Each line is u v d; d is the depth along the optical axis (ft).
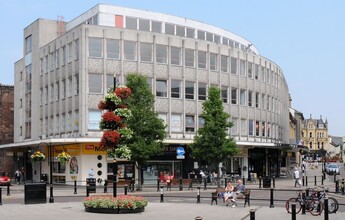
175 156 163.53
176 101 167.32
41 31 189.26
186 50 171.42
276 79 219.20
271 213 71.00
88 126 153.07
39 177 181.16
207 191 128.47
